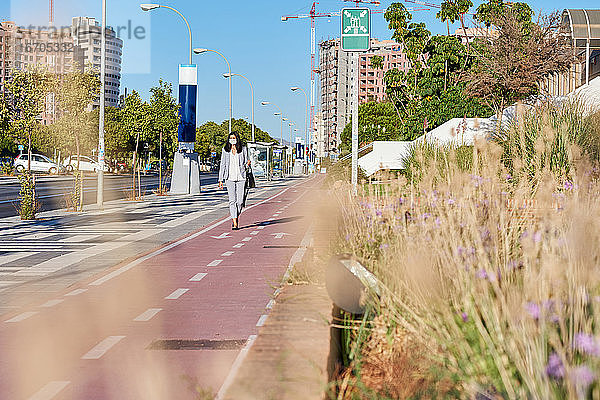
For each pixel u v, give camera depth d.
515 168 7.54
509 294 3.36
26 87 69.19
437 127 44.47
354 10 14.32
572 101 17.17
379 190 8.62
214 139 148.50
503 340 3.11
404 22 52.31
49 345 6.54
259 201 32.19
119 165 95.56
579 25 38.50
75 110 73.25
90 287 9.92
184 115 38.59
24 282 10.40
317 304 5.18
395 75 52.53
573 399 2.49
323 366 3.57
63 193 39.12
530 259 3.57
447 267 4.08
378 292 4.46
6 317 7.88
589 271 3.13
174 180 38.88
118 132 95.00
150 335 6.94
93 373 5.61
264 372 3.50
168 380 5.38
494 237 4.59
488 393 3.15
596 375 2.49
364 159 43.91
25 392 5.11
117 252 14.05
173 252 14.00
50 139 76.50
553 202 4.69
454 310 3.74
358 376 3.56
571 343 2.78
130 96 63.69
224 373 5.57
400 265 4.74
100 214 24.72
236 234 17.53
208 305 8.48
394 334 4.25
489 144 7.76
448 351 3.47
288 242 15.58
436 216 5.73
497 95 34.47
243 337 6.82
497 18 35.00
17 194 37.00
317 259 7.45
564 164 8.88
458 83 48.53
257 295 9.12
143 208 27.81
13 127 68.62
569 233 3.41
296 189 45.88
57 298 9.07
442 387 3.37
